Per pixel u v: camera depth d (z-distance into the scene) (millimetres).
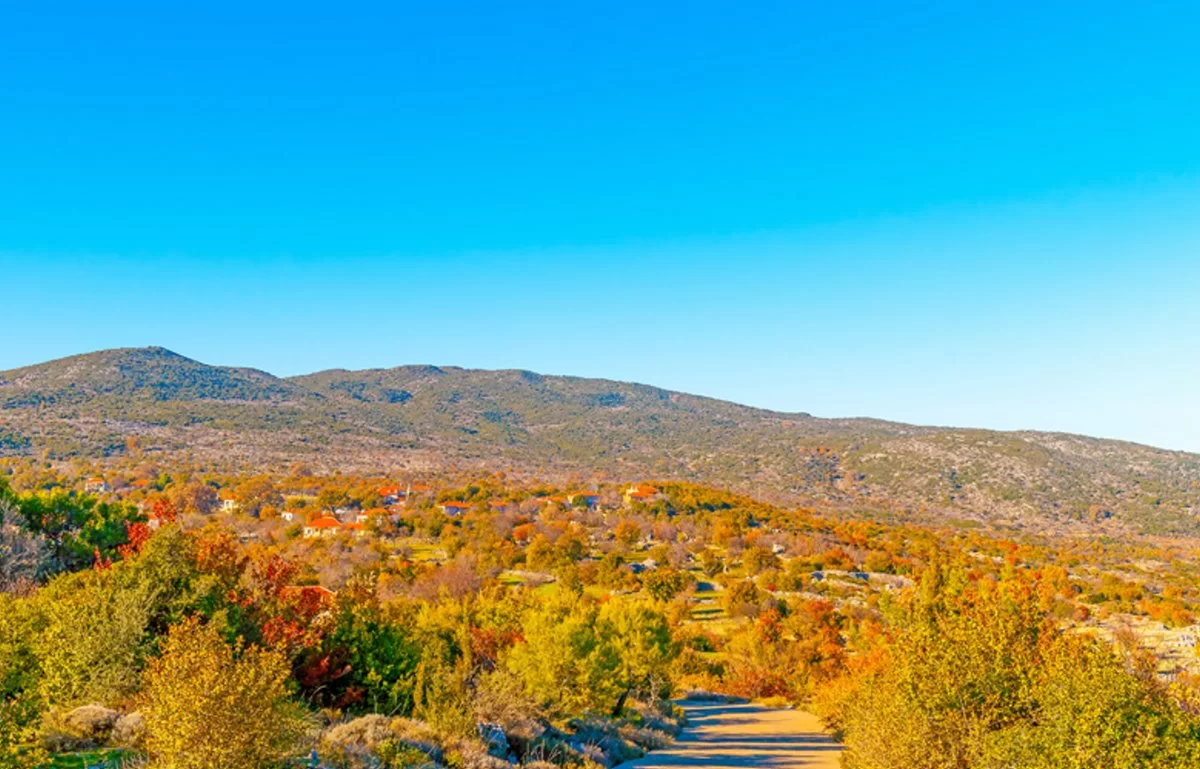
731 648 80875
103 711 17047
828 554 124188
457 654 34781
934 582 25109
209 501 158500
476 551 115938
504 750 24328
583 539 134625
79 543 38750
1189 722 15242
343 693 24625
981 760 16922
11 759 13203
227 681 13742
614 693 36406
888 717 19703
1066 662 17109
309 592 26391
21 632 17766
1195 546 195000
